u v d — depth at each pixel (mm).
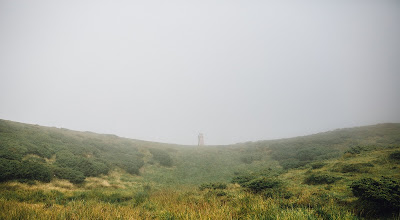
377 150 19172
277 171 20906
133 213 7598
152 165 28406
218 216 6609
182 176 25094
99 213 7105
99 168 20281
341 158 19594
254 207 7629
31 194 11125
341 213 6891
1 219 6133
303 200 9117
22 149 17094
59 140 24672
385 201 7156
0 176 12250
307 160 24734
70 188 14859
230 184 16516
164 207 9289
